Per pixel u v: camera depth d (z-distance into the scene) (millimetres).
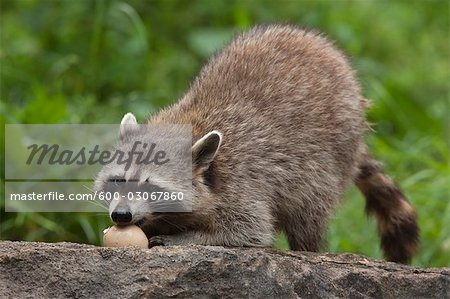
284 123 11078
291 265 9305
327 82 11523
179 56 17922
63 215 13625
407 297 9617
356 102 11859
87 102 15414
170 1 18812
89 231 13297
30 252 9062
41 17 18000
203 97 11305
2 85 16531
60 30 17828
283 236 12641
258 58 11570
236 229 10625
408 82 19266
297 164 11078
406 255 12711
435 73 19641
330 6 19484
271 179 10898
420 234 13195
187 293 8938
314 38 12078
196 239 10562
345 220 14109
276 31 12086
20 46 17297
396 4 21078
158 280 8922
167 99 16672
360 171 12469
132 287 8906
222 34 18047
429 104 19062
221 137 10422
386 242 12750
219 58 11812
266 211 10789
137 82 17250
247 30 12422
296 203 11180
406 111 17875
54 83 16734
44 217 13602
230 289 9000
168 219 10453
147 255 9070
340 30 18266
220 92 11273
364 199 13438
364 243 13859
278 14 18812
